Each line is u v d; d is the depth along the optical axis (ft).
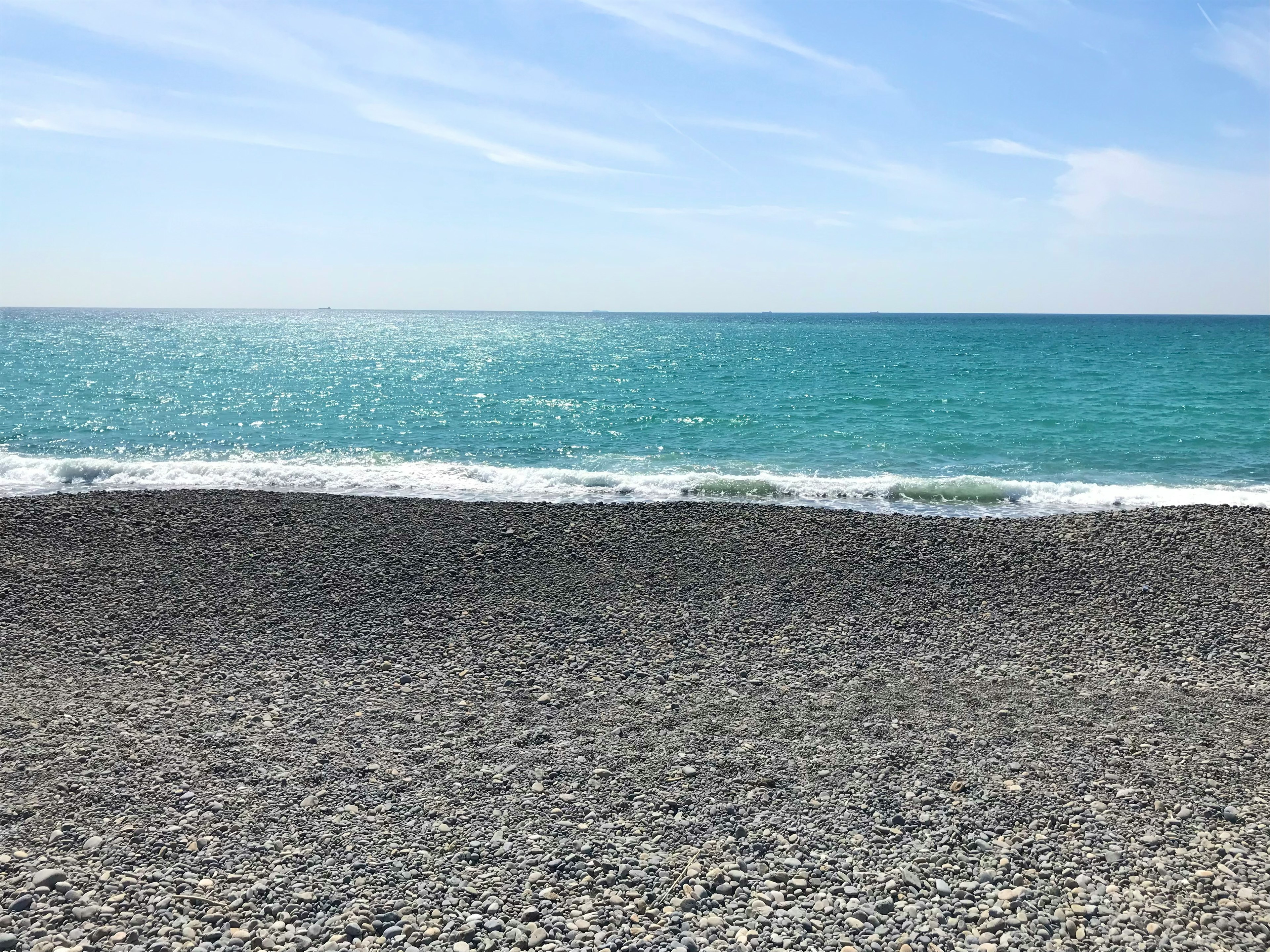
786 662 33.14
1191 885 19.49
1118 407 123.85
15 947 16.85
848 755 25.62
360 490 67.62
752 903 18.78
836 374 186.80
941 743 26.48
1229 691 30.96
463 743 26.13
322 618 36.65
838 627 36.81
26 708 27.91
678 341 381.40
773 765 24.98
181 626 35.60
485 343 353.10
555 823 21.77
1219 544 47.16
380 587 40.27
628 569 42.98
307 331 486.38
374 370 200.75
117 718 27.35
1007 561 44.88
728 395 143.02
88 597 38.47
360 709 28.50
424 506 54.44
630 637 35.32
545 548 45.78
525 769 24.58
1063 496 66.28
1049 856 20.56
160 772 23.93
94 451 89.20
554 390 153.89
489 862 20.13
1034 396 139.44
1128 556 45.52
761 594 40.24
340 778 23.82
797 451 89.86
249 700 29.04
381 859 20.13
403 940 17.42
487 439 99.04
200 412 121.29
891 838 21.29
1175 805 22.93
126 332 434.71
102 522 49.60
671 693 30.25
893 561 44.68
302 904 18.43
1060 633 36.52
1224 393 142.31
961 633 36.37
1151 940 17.62
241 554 44.34
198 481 70.23
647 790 23.45
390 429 106.52
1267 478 75.66
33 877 19.03
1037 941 17.60
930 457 86.07
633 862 20.21
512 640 34.78
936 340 390.01
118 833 20.89
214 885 19.04
